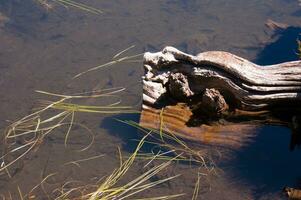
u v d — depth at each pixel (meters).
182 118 9.35
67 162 8.26
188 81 9.56
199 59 9.35
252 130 9.10
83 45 12.23
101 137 8.86
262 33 12.67
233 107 9.58
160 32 12.87
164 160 8.21
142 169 8.02
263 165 8.16
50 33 12.70
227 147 8.62
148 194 7.49
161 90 9.59
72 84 10.66
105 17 13.59
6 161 8.35
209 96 9.21
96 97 10.15
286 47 11.90
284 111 9.52
